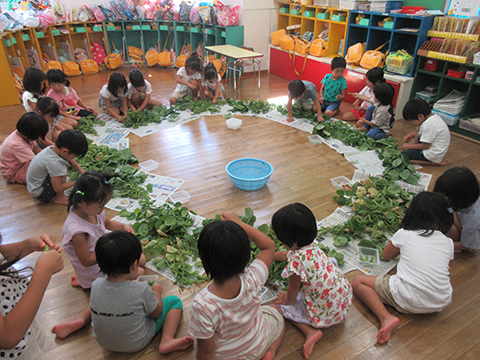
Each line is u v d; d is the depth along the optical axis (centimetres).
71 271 222
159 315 176
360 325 185
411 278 180
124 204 284
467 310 194
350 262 226
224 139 407
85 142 265
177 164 352
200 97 533
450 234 230
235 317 137
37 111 338
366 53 496
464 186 213
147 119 452
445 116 421
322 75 577
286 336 180
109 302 151
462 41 394
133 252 151
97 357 169
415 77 448
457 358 168
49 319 189
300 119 462
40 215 277
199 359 143
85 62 695
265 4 659
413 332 181
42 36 623
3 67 493
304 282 167
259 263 151
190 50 735
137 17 732
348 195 286
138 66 761
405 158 330
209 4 697
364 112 457
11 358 115
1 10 541
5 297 112
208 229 132
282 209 167
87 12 694
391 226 252
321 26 602
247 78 669
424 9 444
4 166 312
